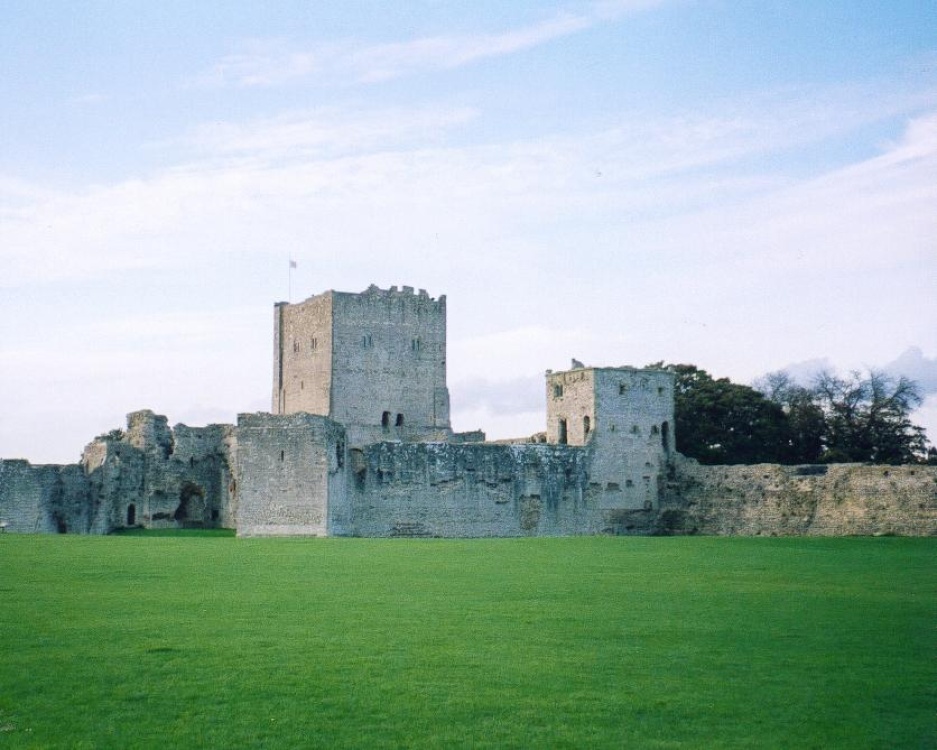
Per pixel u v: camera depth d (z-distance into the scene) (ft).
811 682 109.29
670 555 244.01
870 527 357.20
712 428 471.21
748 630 133.39
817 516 370.53
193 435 421.59
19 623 133.08
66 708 99.66
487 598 159.33
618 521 407.85
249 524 328.70
